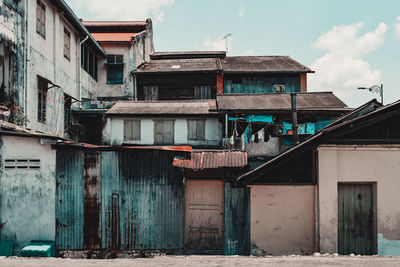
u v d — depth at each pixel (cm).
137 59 2166
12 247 783
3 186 792
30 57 1135
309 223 729
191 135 1537
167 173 830
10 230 791
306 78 2084
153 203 826
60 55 1431
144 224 823
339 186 740
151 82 2050
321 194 711
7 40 995
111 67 2100
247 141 1480
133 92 2030
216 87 2031
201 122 1538
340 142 714
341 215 733
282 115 1486
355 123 700
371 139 713
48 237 798
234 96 1698
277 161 729
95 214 815
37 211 798
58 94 1409
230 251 812
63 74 1472
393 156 713
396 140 711
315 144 716
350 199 738
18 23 1066
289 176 740
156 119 1538
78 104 1655
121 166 824
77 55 1664
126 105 1650
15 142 800
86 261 579
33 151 802
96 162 820
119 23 2361
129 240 819
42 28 1251
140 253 820
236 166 780
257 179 743
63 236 803
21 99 1072
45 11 1280
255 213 736
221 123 1530
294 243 727
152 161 829
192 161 809
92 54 1967
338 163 720
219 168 861
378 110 695
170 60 2352
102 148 816
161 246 823
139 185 825
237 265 534
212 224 860
